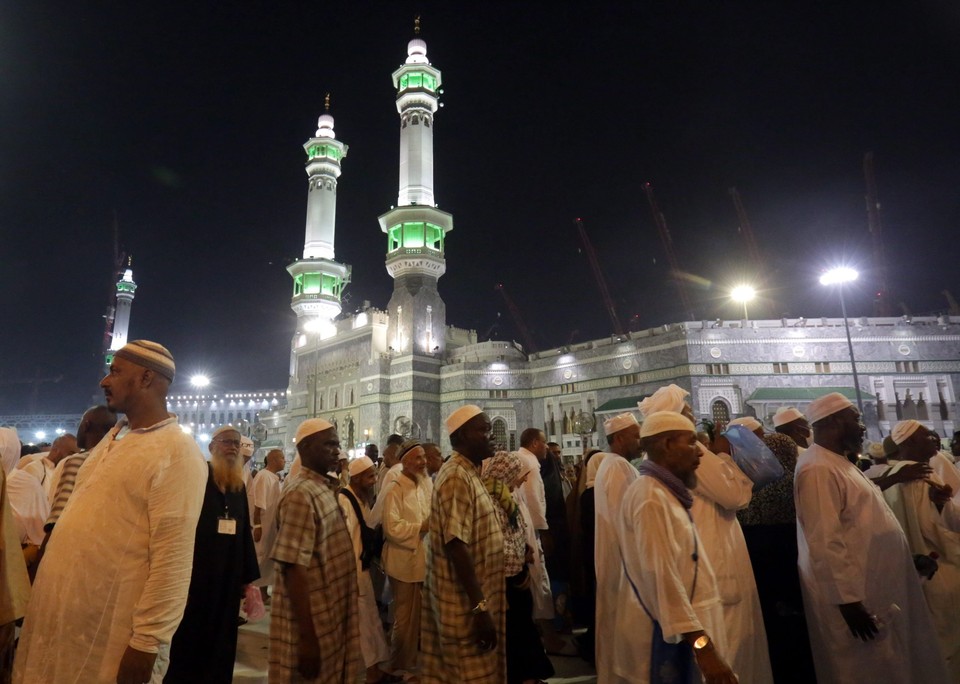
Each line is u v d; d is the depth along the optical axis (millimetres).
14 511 5793
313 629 4555
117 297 106125
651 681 4242
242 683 7102
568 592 9461
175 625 3367
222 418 105375
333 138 73188
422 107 61469
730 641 4688
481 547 4996
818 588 5004
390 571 7566
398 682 7352
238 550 5473
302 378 66188
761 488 6043
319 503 4988
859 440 5270
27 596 3756
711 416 39312
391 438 11672
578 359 47656
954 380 38562
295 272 69750
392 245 59438
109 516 3414
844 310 30203
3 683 3652
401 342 55344
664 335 42156
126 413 3811
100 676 3201
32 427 106062
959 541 6082
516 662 5621
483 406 50719
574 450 46000
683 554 4242
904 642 4766
